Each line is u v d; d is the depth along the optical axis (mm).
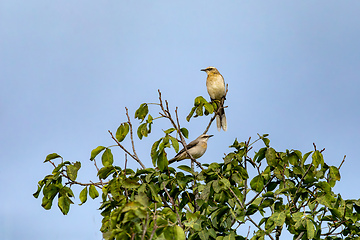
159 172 12172
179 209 12297
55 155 12023
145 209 8555
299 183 12109
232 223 12141
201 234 10750
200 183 12688
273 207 11992
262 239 10836
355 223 12273
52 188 11711
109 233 8344
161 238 8609
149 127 12695
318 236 11984
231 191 11656
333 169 12688
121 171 11984
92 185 11945
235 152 12930
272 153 12742
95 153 12203
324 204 11641
